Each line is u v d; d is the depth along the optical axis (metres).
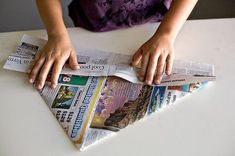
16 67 0.71
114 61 0.72
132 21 0.84
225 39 0.77
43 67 0.70
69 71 0.70
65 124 0.59
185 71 0.68
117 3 0.86
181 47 0.75
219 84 0.65
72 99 0.64
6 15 1.43
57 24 0.79
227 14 1.50
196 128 0.57
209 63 0.70
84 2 0.89
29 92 0.66
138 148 0.55
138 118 0.59
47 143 0.56
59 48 0.73
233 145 0.55
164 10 0.88
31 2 1.42
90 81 0.67
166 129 0.57
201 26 0.80
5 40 0.80
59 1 0.86
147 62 0.69
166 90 0.64
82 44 0.78
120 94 0.64
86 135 0.56
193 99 0.62
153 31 0.81
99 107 0.62
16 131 0.58
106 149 0.55
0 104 0.64
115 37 0.80
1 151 0.55
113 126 0.58
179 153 0.54
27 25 1.46
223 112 0.60
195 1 0.82
